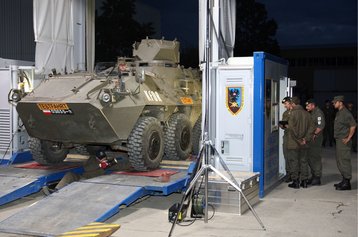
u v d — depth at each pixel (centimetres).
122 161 895
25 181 754
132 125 766
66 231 568
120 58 973
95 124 736
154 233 593
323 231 602
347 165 867
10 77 945
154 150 806
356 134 1474
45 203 653
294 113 863
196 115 1020
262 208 726
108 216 620
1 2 1897
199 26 856
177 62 1036
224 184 691
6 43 1898
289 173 945
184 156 905
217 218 664
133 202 709
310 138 868
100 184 717
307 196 814
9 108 947
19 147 952
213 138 818
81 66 1147
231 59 823
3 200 692
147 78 855
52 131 791
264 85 800
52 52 1046
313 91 3750
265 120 812
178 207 611
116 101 736
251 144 801
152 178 758
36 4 999
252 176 739
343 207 732
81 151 955
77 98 729
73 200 659
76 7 1127
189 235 584
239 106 804
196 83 1066
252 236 580
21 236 570
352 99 3653
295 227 620
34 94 780
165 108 863
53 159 881
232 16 996
